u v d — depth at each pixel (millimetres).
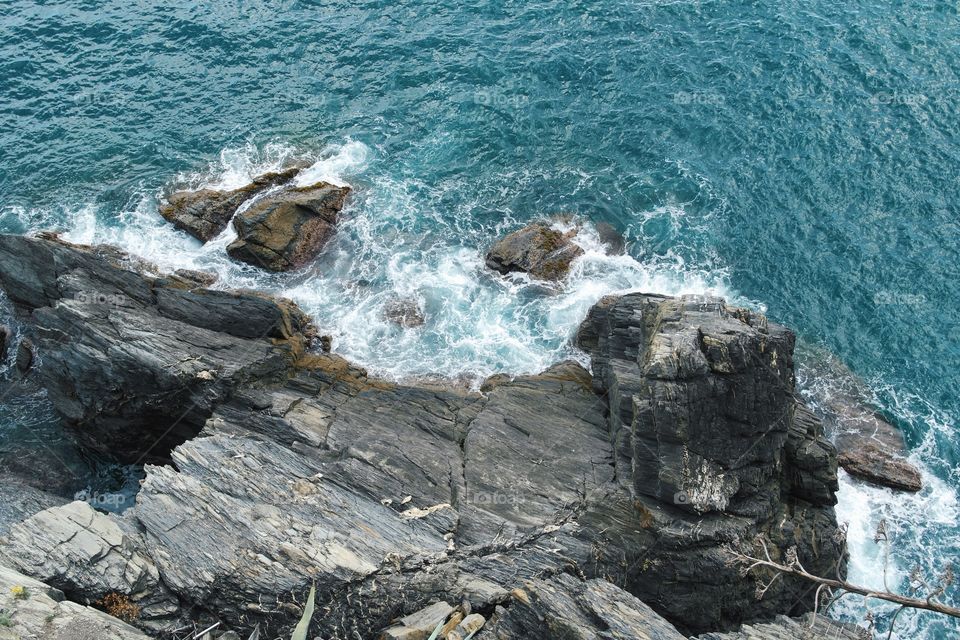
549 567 25359
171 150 45938
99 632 20531
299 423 30203
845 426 35094
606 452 29969
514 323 37750
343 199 42938
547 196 43594
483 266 40219
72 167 44969
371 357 36312
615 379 30172
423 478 28375
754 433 27281
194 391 30906
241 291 38656
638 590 27375
